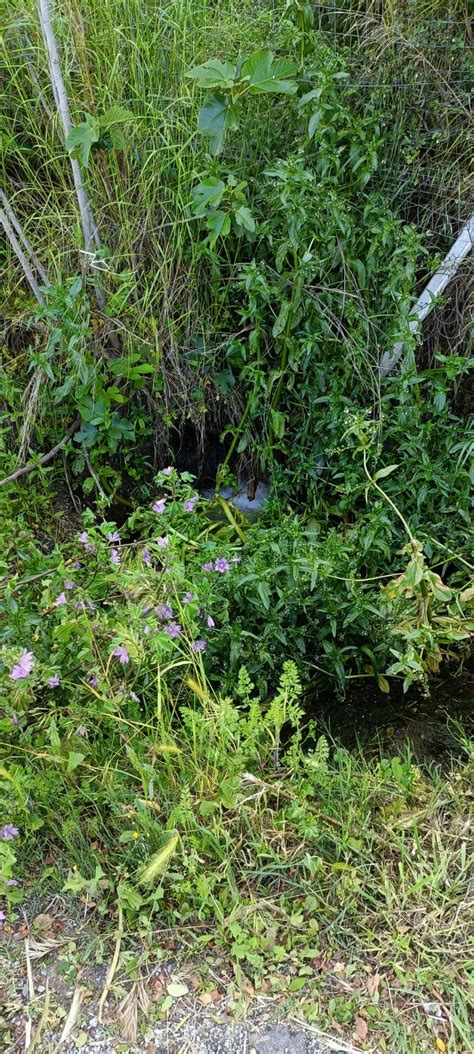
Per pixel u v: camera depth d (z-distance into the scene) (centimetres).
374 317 284
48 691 208
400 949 168
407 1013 161
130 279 271
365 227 276
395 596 227
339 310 285
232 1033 159
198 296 300
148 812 183
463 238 290
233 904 174
